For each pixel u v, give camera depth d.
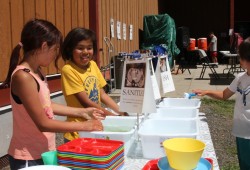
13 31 4.70
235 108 3.01
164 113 2.78
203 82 11.55
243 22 21.86
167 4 21.53
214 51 16.86
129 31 12.19
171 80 3.05
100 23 8.63
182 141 1.76
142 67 2.10
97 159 1.59
